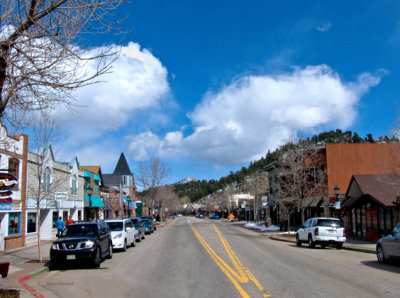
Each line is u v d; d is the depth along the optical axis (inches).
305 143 1451.8
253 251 788.6
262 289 378.0
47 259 664.4
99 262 596.1
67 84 293.4
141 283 437.7
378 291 364.8
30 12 278.1
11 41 271.7
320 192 1438.2
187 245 955.3
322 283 409.1
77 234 613.6
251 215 3206.2
